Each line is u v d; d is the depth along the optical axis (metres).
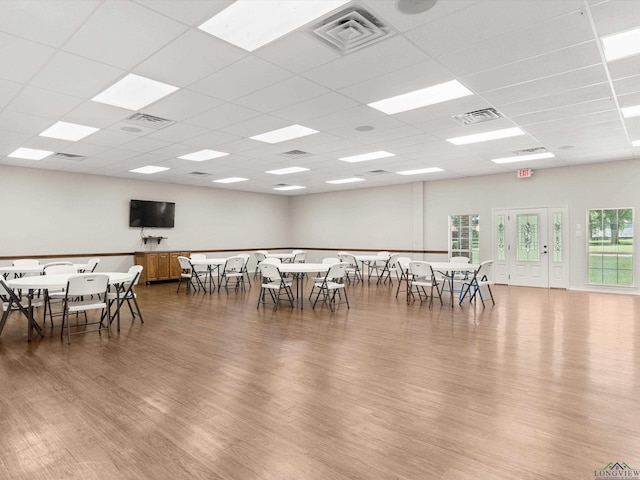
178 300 7.43
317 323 5.41
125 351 4.05
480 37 3.15
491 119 5.33
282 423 2.48
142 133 5.96
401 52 3.40
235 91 4.27
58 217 9.12
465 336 4.68
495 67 3.71
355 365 3.61
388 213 11.80
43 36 3.08
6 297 4.89
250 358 3.82
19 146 6.73
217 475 1.93
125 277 5.18
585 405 2.75
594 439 2.28
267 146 6.85
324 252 13.44
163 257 10.19
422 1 2.66
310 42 3.22
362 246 12.41
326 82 4.04
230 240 12.59
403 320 5.61
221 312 6.22
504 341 4.45
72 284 4.33
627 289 8.12
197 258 9.50
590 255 8.55
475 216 10.15
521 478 1.91
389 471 1.97
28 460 2.06
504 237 9.66
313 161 8.19
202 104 4.68
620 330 4.98
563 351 4.06
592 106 4.81
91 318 5.72
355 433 2.36
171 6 2.70
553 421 2.51
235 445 2.22
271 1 2.68
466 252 10.29
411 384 3.15
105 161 8.10
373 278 11.27
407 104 4.76
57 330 4.97
